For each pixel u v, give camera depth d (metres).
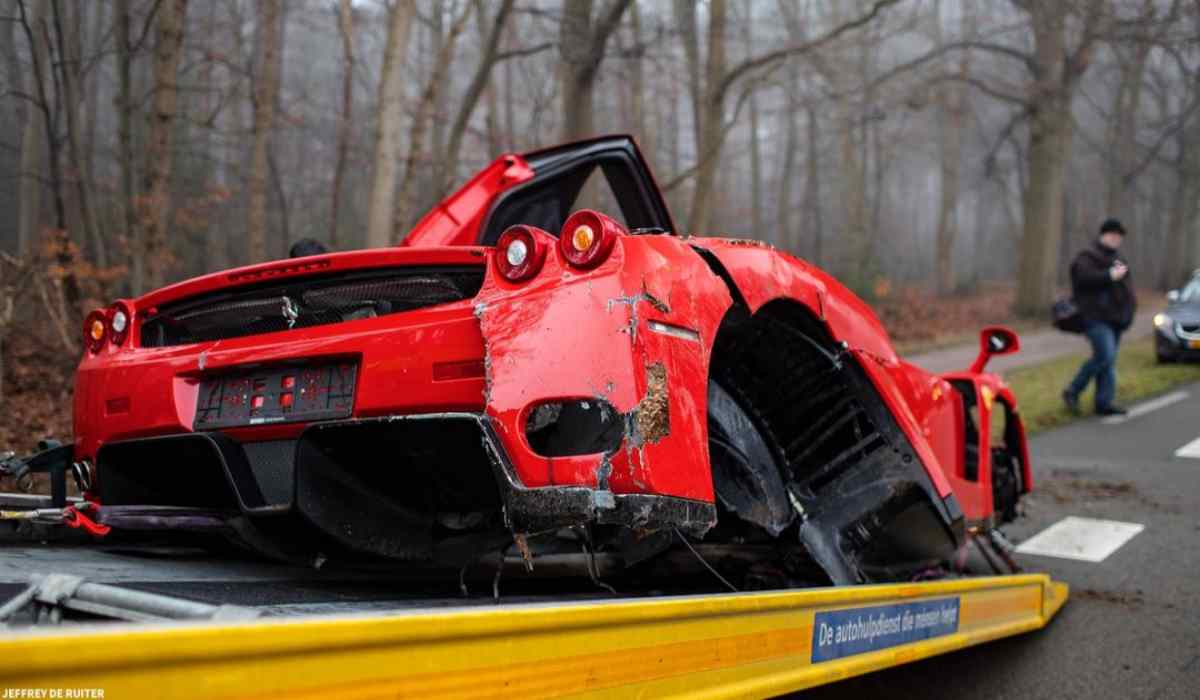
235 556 3.24
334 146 29.23
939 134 46.72
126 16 13.67
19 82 14.73
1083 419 10.79
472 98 14.74
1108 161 43.06
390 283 2.64
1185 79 37.06
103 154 20.89
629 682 2.02
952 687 3.65
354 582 2.99
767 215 61.03
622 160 3.66
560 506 2.23
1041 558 5.60
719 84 18.45
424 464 2.61
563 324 2.32
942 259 41.94
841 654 2.79
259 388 2.73
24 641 1.22
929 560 4.03
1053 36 26.14
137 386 2.90
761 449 3.18
